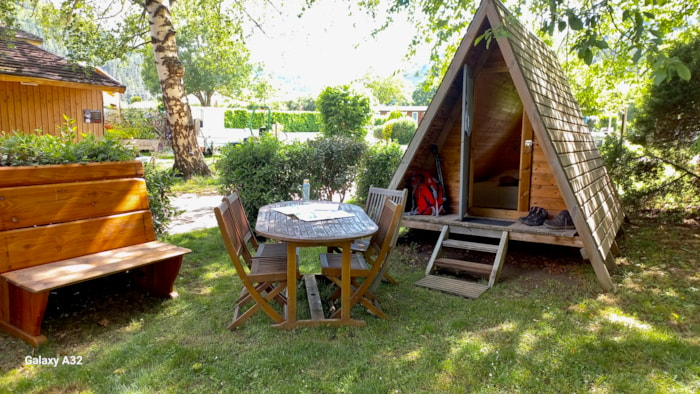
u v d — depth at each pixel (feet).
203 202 31.83
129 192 14.19
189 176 41.06
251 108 96.17
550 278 16.20
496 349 10.57
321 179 26.91
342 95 61.31
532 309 13.16
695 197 28.45
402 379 9.26
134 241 14.14
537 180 18.69
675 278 16.10
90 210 13.01
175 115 40.16
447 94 17.88
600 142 33.37
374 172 29.09
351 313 12.87
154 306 13.16
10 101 40.27
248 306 13.17
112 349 10.41
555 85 21.74
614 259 17.87
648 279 15.97
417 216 19.66
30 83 39.47
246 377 9.32
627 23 25.63
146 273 14.17
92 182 13.11
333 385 9.02
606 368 9.73
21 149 12.53
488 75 21.53
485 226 17.58
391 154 29.25
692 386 9.00
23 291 10.62
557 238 16.01
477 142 24.70
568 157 16.79
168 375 9.30
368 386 8.96
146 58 71.97
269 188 23.49
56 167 12.26
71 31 39.93
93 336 11.18
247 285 11.40
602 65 34.58
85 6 40.91
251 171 23.25
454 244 17.53
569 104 23.26
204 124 79.20
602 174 23.50
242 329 11.68
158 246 13.91
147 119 70.28
